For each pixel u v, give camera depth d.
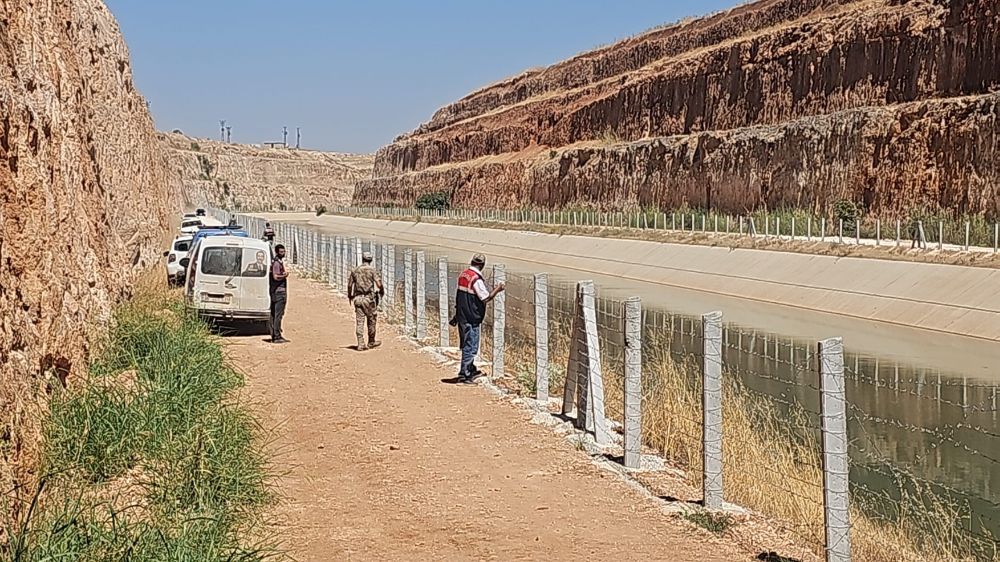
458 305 14.54
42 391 8.20
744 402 13.48
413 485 9.32
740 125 76.62
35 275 8.48
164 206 43.34
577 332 11.77
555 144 107.19
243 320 19.61
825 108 66.62
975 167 47.38
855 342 26.59
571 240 61.59
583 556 7.50
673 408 11.29
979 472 13.39
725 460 10.09
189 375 11.05
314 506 8.61
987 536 10.05
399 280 34.09
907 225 45.34
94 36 22.00
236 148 188.25
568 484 9.41
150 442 8.61
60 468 7.51
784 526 8.48
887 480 12.97
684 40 102.19
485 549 7.62
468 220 91.00
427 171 130.62
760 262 41.41
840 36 66.06
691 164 73.81
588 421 11.45
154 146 42.00
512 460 10.25
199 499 7.66
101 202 15.44
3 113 8.16
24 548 5.84
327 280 32.44
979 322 27.45
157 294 19.08
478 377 14.84
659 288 42.38
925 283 31.39
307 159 198.50
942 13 56.62
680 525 8.28
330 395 13.43
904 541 9.57
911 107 53.00
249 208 168.38
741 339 26.73
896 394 19.31
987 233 39.97
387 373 15.23
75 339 9.81
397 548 7.61
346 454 10.41
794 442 11.72
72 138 13.01
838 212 51.91
